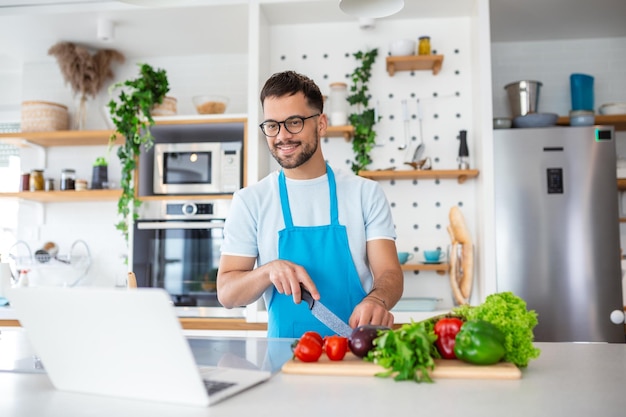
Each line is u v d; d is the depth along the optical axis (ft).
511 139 10.84
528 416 2.73
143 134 11.57
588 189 10.64
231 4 11.19
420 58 11.03
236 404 2.99
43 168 13.26
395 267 6.12
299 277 4.93
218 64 13.46
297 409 2.87
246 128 11.23
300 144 5.92
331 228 6.27
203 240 11.09
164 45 13.02
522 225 10.66
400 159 11.72
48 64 13.73
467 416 2.72
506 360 3.86
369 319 4.62
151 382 3.07
